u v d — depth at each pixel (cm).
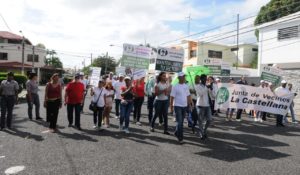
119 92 1377
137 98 1263
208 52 4841
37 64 6869
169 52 1619
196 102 1048
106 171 648
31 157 747
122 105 1070
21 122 1279
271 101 1388
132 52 1641
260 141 987
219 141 971
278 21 2862
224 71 2748
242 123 1391
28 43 6875
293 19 2731
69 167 672
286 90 1368
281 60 2862
